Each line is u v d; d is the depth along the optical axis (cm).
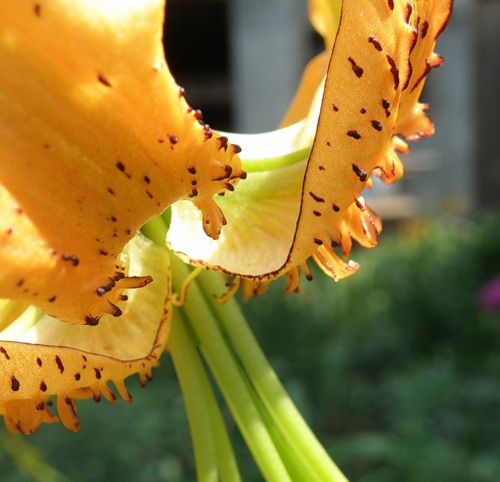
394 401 32
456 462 26
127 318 9
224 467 9
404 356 40
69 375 8
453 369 35
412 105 9
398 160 9
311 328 40
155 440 27
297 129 9
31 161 7
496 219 54
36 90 7
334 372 34
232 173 8
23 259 7
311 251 8
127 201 8
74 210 7
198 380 9
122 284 8
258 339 38
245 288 9
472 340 42
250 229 9
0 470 21
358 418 33
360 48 8
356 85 8
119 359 8
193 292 9
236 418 9
